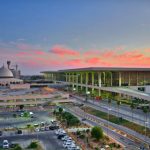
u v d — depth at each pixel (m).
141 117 162.38
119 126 143.12
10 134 126.50
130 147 104.56
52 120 156.62
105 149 101.81
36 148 103.38
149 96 198.88
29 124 146.12
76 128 136.88
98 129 114.31
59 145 108.12
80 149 102.25
